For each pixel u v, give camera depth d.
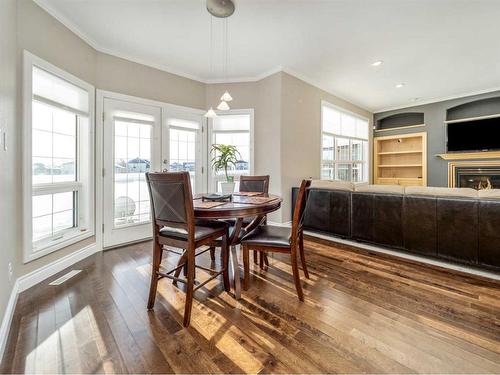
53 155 2.51
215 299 1.87
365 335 1.46
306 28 2.72
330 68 3.80
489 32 2.83
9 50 1.73
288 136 3.91
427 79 4.30
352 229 3.02
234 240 1.98
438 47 3.16
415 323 1.57
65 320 1.60
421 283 2.12
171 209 1.65
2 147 1.54
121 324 1.56
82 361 1.26
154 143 3.51
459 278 2.22
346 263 2.58
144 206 3.45
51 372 1.19
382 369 1.21
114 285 2.09
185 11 2.42
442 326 1.54
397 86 4.64
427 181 5.88
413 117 6.31
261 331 1.50
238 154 4.21
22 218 2.02
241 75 4.01
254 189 3.00
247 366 1.23
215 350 1.34
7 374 1.18
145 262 2.62
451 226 2.31
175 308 1.74
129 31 2.74
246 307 1.76
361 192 2.94
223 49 3.17
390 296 1.91
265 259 2.53
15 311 1.70
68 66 2.54
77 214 2.82
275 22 2.61
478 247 2.18
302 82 4.15
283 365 1.24
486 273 2.23
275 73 3.79
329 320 1.60
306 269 2.22
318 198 3.34
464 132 5.34
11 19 1.79
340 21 2.60
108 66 3.07
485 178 5.18
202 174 4.07
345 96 5.25
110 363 1.25
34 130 2.29
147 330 1.50
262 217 2.38
